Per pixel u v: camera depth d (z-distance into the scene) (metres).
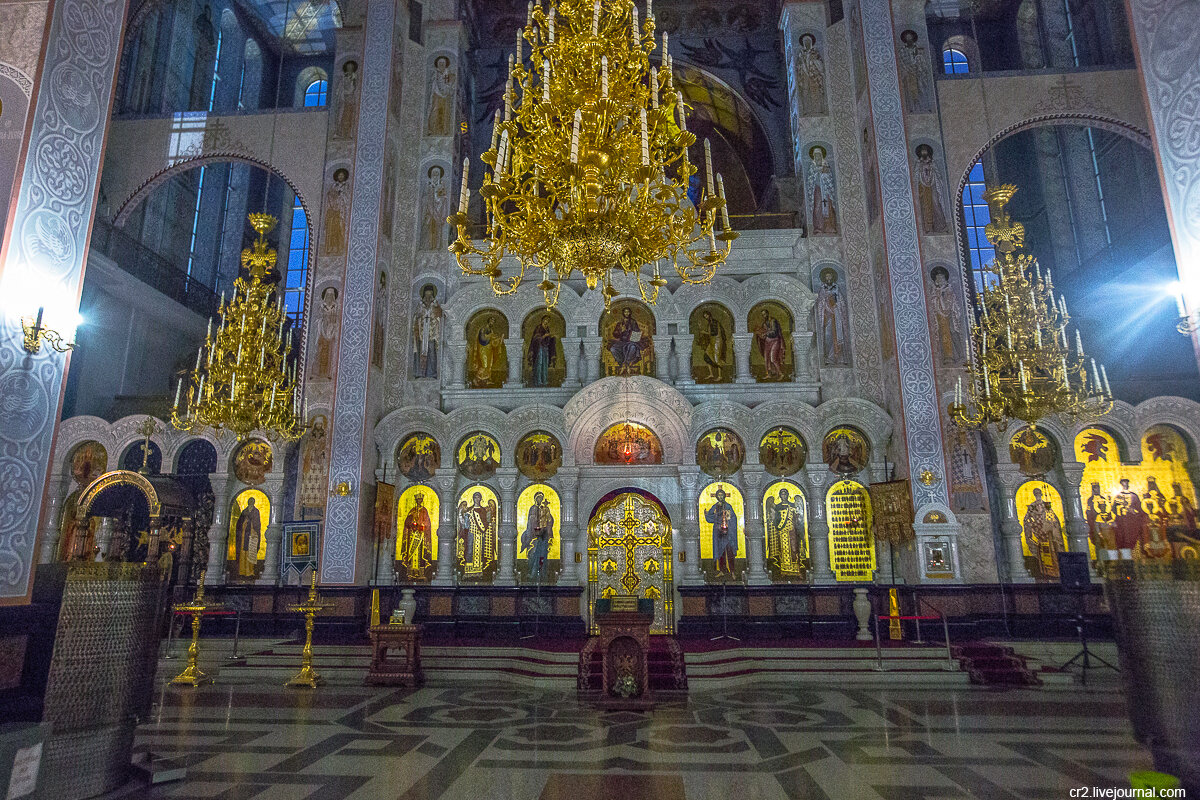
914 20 18.45
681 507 16.77
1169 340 19.11
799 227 19.16
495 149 8.52
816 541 16.36
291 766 6.41
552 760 6.64
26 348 6.30
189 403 14.17
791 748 7.11
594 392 17.31
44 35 6.68
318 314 17.53
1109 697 10.15
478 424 17.42
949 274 16.77
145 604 5.98
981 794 5.59
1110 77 17.86
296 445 17.47
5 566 5.99
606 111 7.21
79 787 5.32
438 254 18.88
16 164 6.35
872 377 17.36
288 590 16.33
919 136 17.69
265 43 25.92
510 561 16.70
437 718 8.66
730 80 22.80
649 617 9.80
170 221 22.58
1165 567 5.11
